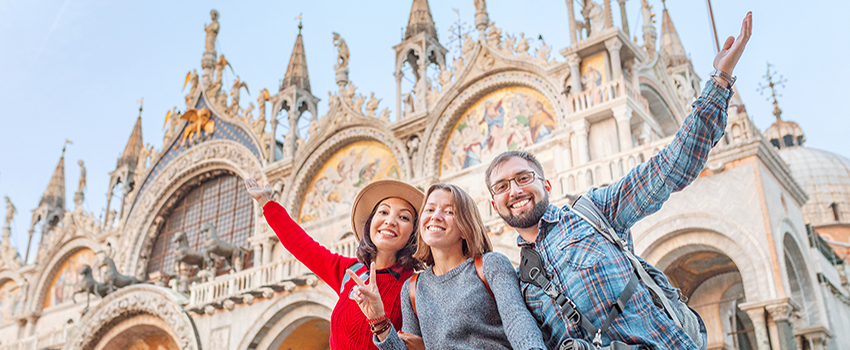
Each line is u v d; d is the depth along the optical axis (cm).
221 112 3909
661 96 3209
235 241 3672
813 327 2055
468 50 3034
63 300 4269
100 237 4197
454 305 483
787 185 2155
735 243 1908
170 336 3089
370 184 649
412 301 530
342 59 3503
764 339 1783
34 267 4403
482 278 495
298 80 3684
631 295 430
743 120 2031
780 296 1783
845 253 4109
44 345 3591
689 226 1984
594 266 436
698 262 2245
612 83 2573
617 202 477
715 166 1994
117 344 3197
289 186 3400
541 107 2817
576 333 433
